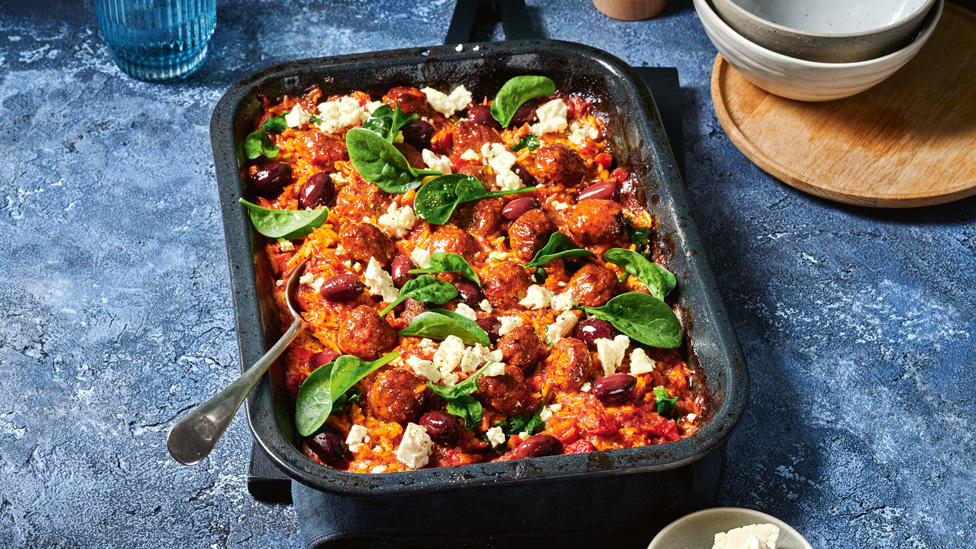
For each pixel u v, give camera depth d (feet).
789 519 3.22
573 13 4.17
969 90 3.82
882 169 3.68
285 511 3.21
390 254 3.29
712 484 3.18
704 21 3.67
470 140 3.49
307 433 2.99
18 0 4.14
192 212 3.70
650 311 3.16
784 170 3.69
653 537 3.13
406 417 3.03
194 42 3.91
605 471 2.85
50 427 3.31
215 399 2.93
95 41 4.06
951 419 3.36
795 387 3.40
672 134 3.78
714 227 3.68
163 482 3.24
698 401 3.12
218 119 3.38
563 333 3.18
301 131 3.49
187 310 3.51
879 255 3.64
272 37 4.09
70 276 3.56
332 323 3.17
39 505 3.20
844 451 3.31
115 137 3.84
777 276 3.59
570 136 3.53
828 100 3.75
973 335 3.50
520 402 3.06
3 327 3.46
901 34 3.51
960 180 3.64
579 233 3.30
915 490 3.26
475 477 2.83
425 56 3.53
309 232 3.30
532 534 3.06
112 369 3.40
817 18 3.84
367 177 3.36
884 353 3.46
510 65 3.57
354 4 4.18
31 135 3.83
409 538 3.05
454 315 3.14
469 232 3.35
